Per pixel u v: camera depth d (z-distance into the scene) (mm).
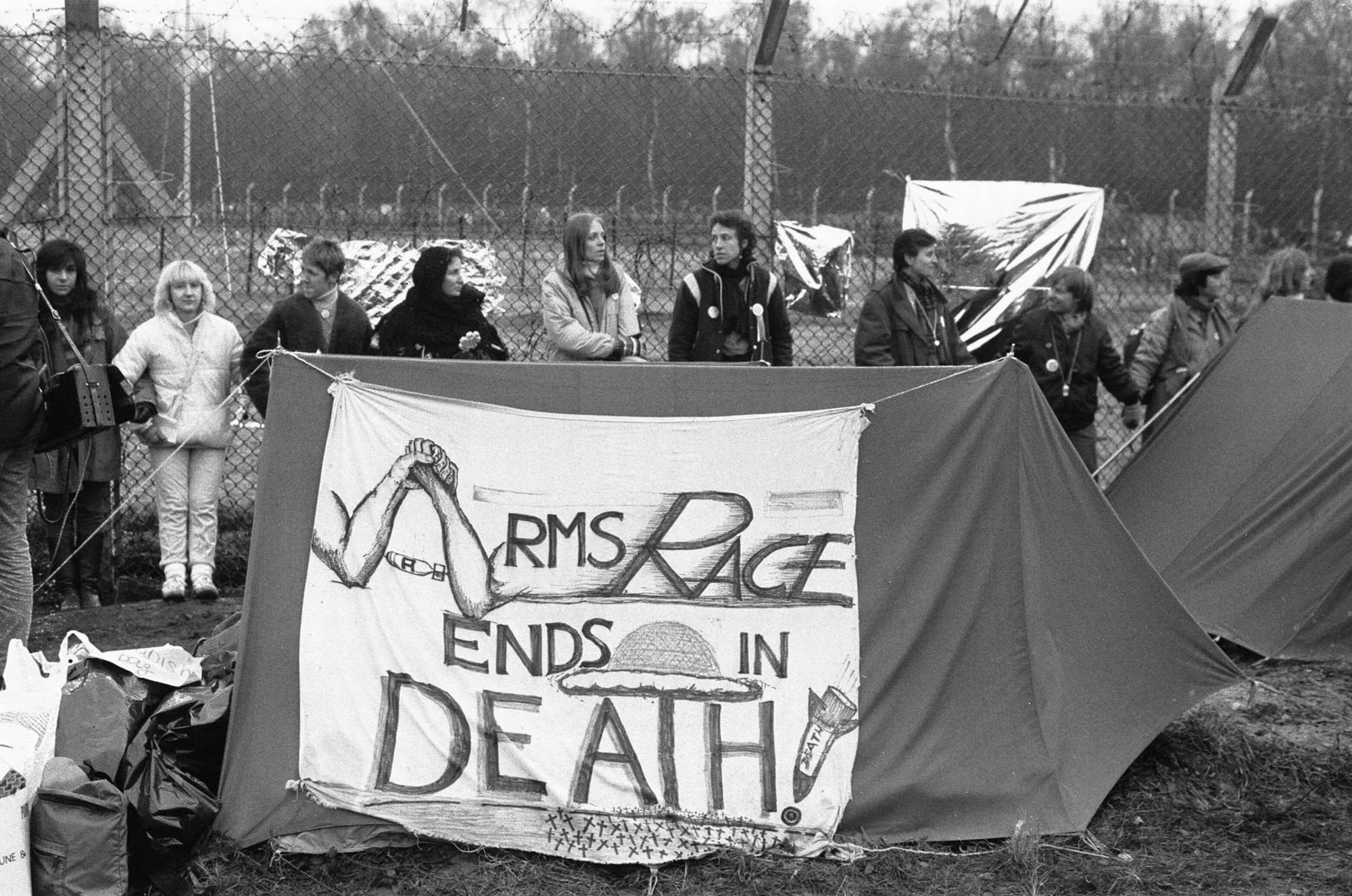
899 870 4301
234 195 7531
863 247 8336
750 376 4578
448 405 4480
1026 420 4703
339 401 4434
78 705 4289
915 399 4629
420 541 4449
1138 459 7137
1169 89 8883
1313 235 9195
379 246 7441
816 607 4551
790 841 4402
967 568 4652
